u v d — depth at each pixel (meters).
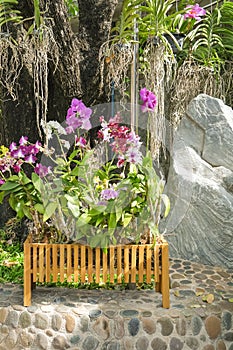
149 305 2.39
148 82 3.32
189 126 3.40
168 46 3.41
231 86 3.87
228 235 2.96
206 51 3.82
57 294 2.53
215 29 3.88
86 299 2.46
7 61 3.40
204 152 3.30
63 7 3.27
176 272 2.81
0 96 3.67
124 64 3.25
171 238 3.14
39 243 2.34
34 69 3.20
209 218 3.00
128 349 2.28
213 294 2.49
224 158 3.25
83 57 3.42
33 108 3.61
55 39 3.29
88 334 2.30
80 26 3.47
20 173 2.42
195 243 3.05
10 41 3.25
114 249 2.35
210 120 3.33
